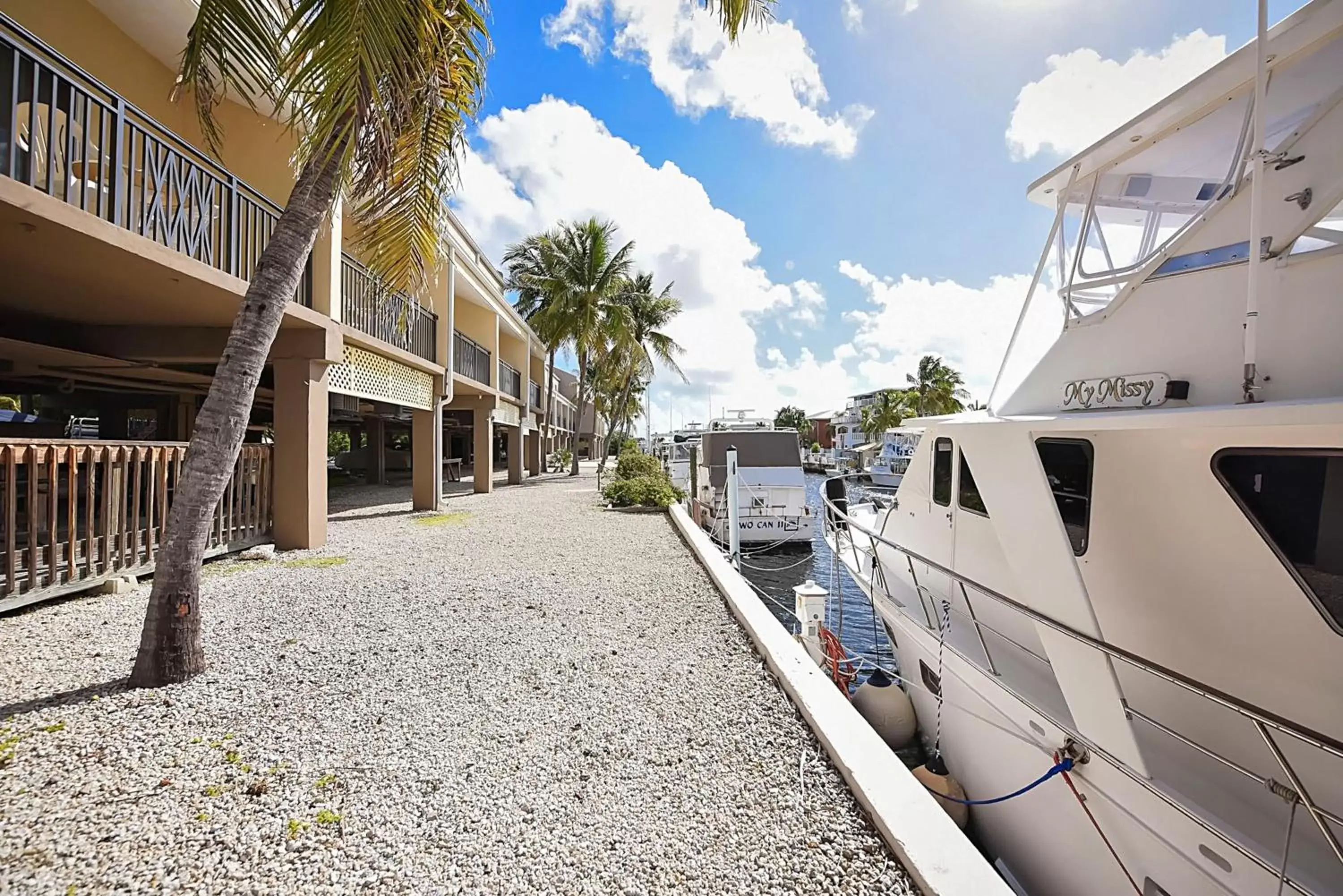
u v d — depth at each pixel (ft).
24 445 14.62
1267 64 9.78
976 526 15.71
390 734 9.78
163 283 18.12
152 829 7.16
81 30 20.76
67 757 8.62
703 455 58.80
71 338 24.13
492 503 48.57
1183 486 10.02
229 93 24.89
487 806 7.94
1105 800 10.28
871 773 8.36
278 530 25.21
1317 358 8.52
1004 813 13.01
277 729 9.80
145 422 58.85
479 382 53.78
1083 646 10.57
